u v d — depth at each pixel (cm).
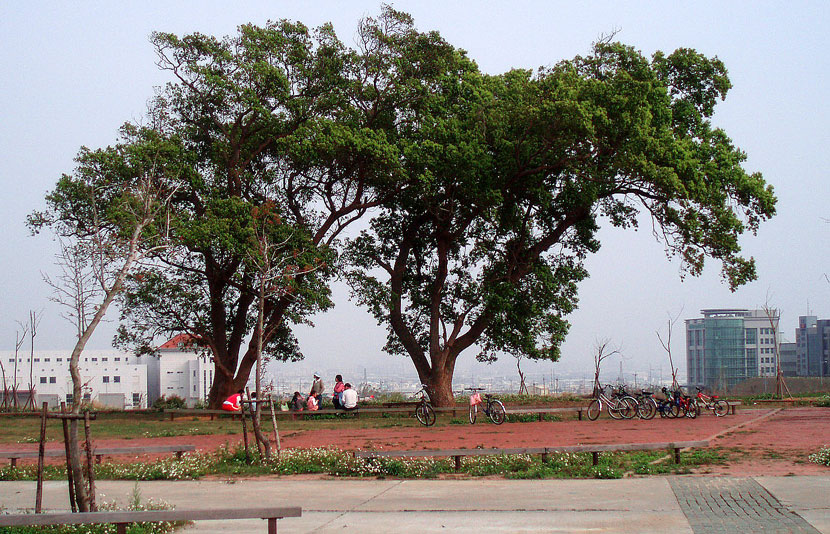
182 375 9669
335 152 3203
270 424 2912
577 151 3186
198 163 3594
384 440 2177
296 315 3428
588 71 3356
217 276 3556
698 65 3328
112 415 3691
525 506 1105
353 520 1044
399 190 3484
